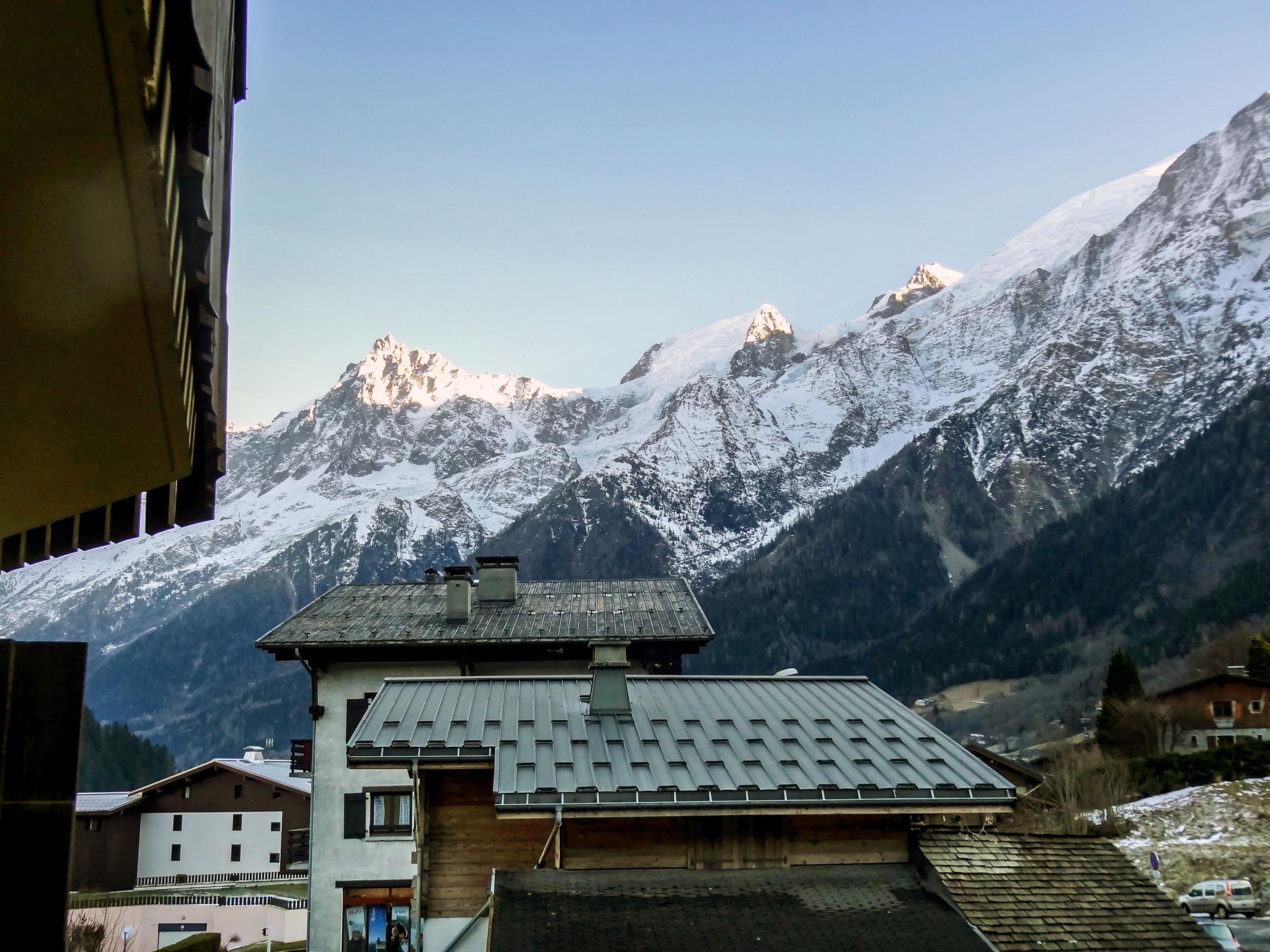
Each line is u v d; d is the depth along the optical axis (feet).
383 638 100.63
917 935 49.65
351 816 96.68
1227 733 226.99
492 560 115.24
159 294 20.54
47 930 37.27
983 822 62.03
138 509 39.17
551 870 55.11
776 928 49.70
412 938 59.21
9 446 28.55
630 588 119.85
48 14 13.06
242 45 30.71
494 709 66.54
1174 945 50.90
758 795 57.00
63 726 38.60
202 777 226.79
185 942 109.91
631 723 64.95
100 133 15.42
